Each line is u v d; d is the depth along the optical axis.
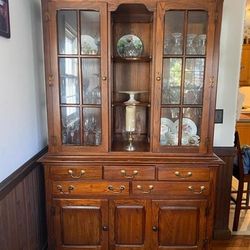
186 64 1.71
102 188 1.74
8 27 1.38
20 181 1.53
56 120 1.73
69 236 1.81
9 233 1.39
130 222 1.79
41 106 1.93
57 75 1.68
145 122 2.11
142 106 2.03
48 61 1.66
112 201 1.76
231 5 1.91
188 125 1.79
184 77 1.72
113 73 2.00
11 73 1.45
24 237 1.60
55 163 1.71
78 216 1.78
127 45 1.99
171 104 1.75
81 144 1.79
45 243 1.97
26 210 1.63
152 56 1.71
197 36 1.69
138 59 1.87
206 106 1.71
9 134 1.43
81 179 1.73
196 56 1.69
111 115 1.84
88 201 1.76
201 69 1.71
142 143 2.00
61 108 1.75
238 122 4.05
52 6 1.61
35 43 1.80
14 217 1.45
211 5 1.60
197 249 1.83
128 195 1.75
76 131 1.79
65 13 1.66
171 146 1.77
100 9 1.62
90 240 1.81
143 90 2.07
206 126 1.73
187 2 1.60
